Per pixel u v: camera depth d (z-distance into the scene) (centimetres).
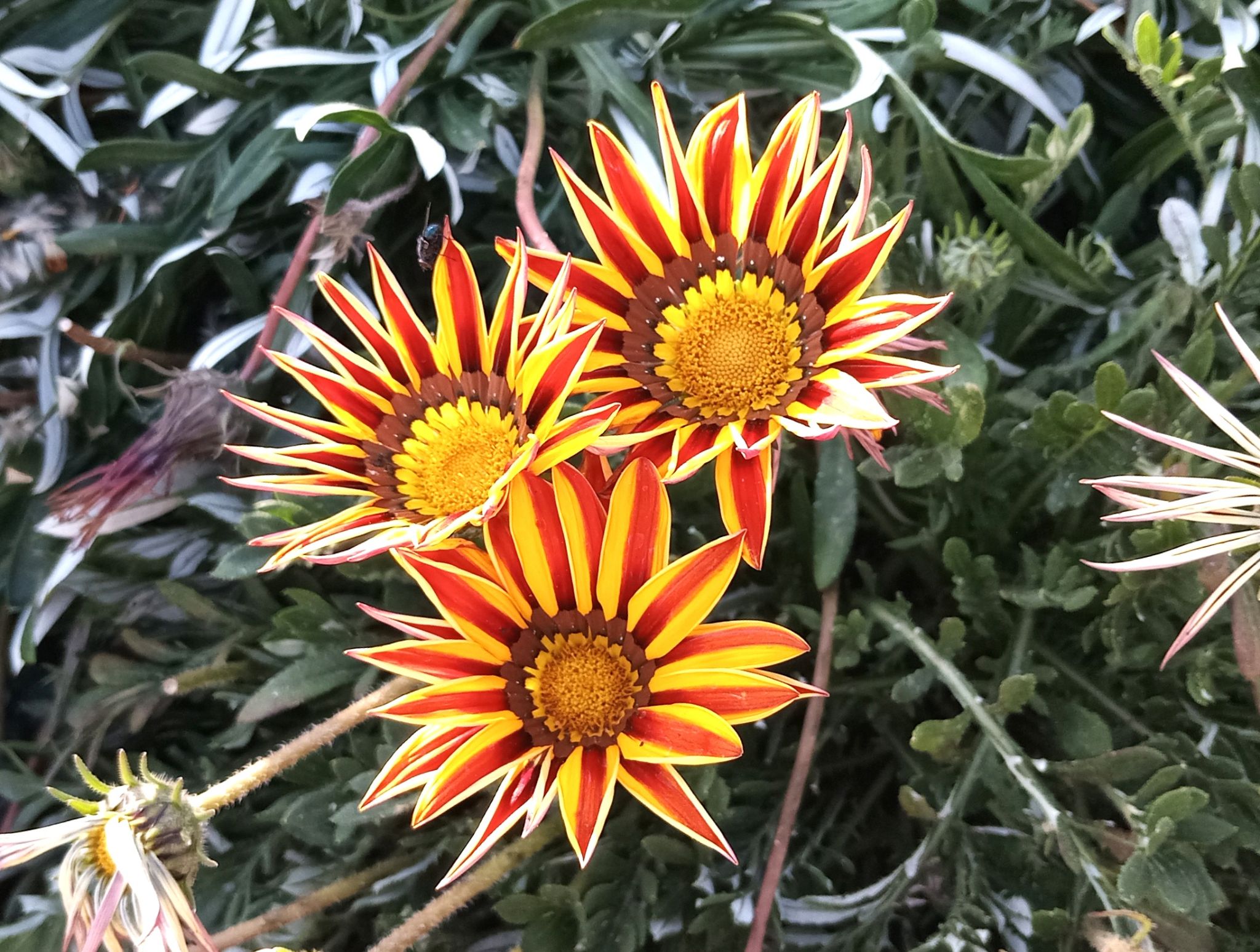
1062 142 29
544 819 27
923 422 27
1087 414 26
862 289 23
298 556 22
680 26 33
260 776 25
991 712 27
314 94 32
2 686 33
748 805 30
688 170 23
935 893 28
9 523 32
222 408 28
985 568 29
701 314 24
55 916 29
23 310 32
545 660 23
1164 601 27
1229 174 30
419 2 34
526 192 29
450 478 23
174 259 31
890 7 32
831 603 29
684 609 22
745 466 23
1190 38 33
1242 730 27
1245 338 29
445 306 23
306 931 29
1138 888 24
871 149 31
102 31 32
